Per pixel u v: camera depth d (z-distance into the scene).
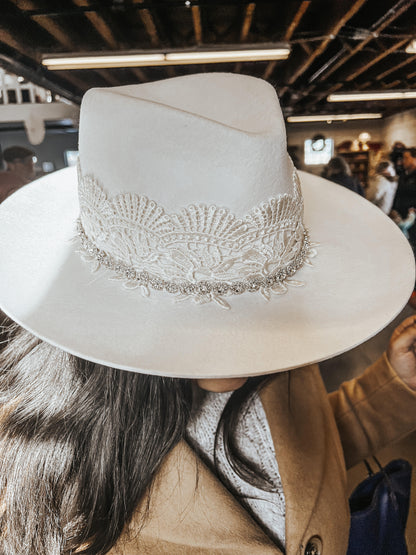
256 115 0.57
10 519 0.61
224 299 0.54
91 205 0.53
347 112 3.67
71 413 0.61
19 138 2.74
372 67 3.68
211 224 0.49
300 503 0.70
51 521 0.61
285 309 0.54
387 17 2.58
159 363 0.46
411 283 0.61
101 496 0.61
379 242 0.71
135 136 0.47
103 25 2.33
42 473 0.60
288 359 0.47
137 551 0.65
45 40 2.46
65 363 0.63
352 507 0.92
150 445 0.62
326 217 0.78
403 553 0.88
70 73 2.78
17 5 2.06
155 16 2.43
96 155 0.50
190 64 3.04
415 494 1.52
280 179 0.50
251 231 0.50
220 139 0.46
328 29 2.73
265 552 0.67
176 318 0.51
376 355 2.21
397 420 0.93
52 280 0.55
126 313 0.51
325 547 0.71
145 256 0.51
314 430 0.82
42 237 0.63
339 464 0.83
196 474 0.67
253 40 2.86
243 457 0.72
